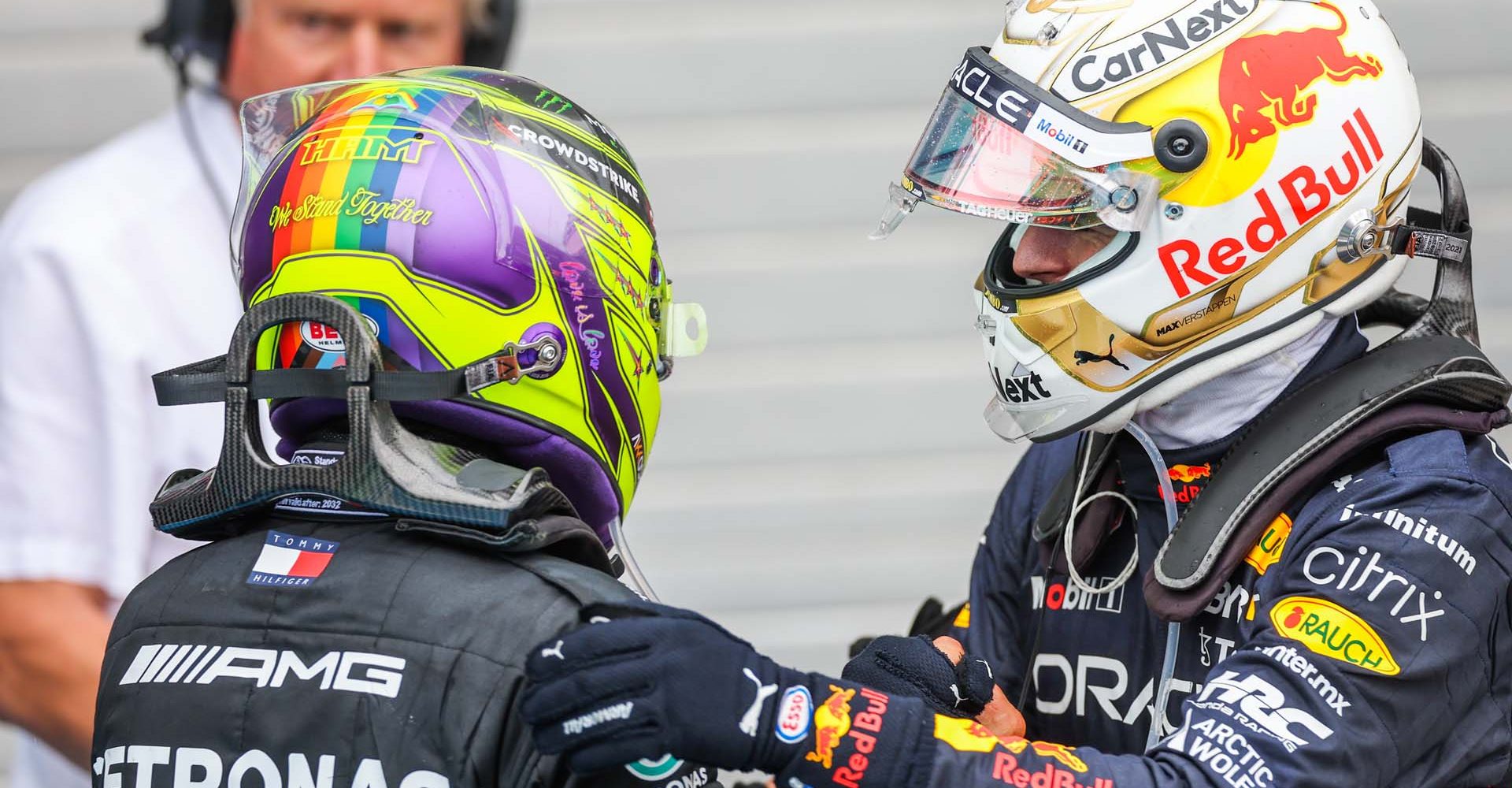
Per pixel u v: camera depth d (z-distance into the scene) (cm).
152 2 931
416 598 340
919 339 1009
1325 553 420
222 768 337
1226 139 442
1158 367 462
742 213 998
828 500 1009
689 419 1002
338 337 362
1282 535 445
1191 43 447
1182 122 439
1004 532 563
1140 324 459
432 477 343
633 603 347
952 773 368
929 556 1012
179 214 775
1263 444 445
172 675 348
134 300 755
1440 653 408
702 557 1006
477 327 360
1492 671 433
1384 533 417
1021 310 478
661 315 422
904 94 996
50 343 743
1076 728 505
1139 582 492
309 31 776
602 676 326
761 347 1005
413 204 359
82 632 739
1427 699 409
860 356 1008
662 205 996
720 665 347
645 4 983
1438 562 413
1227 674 412
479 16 823
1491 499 428
